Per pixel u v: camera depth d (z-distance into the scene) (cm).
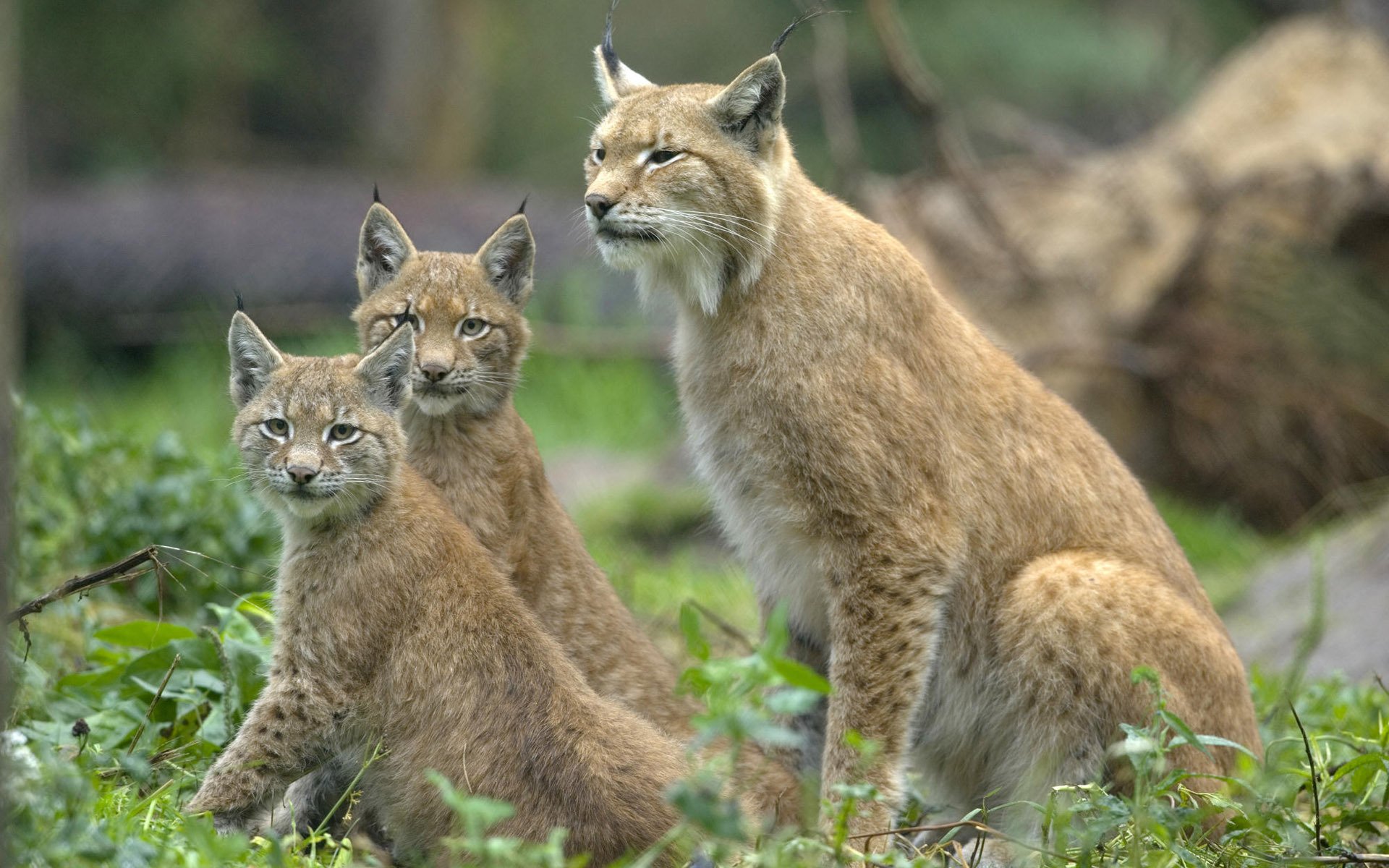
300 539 905
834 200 1070
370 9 4525
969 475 1005
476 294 1092
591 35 4947
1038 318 2295
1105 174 2464
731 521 1045
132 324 3167
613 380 2884
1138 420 2245
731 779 854
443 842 721
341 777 909
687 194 1004
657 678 1030
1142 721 932
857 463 972
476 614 865
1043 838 823
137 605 1281
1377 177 2139
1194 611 983
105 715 955
